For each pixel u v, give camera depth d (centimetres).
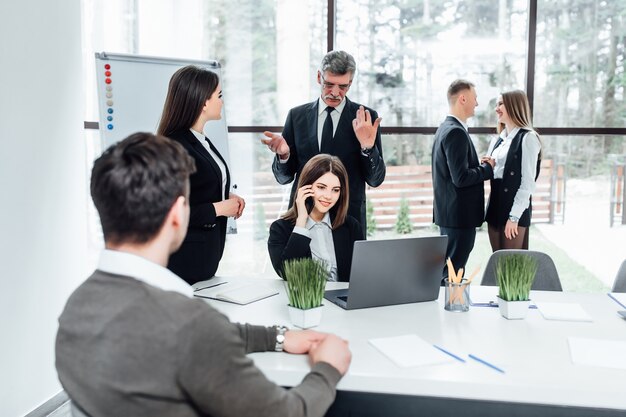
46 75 267
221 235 241
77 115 291
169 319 93
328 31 399
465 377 130
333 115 305
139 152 101
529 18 391
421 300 195
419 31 399
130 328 93
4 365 246
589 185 405
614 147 402
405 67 401
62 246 283
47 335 274
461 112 333
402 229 414
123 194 99
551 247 411
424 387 128
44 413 274
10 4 243
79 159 294
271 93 405
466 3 396
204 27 401
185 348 92
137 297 96
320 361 125
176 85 231
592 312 184
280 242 232
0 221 241
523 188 327
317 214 236
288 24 401
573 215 407
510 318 175
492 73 399
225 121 363
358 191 307
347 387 131
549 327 168
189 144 231
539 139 329
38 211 264
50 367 278
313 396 112
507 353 146
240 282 221
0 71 238
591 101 398
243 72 404
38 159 263
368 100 404
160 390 92
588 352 145
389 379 129
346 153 303
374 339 154
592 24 393
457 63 400
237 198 238
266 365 135
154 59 332
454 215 333
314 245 235
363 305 185
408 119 405
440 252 192
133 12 394
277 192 412
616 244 407
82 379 96
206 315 96
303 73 404
